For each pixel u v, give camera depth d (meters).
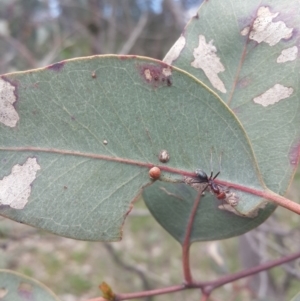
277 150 0.11
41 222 0.10
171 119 0.10
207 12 0.12
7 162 0.10
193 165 0.10
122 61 0.10
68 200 0.10
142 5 0.44
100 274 0.52
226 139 0.10
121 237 0.10
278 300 0.31
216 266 0.32
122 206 0.10
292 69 0.11
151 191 0.13
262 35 0.11
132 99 0.10
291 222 0.44
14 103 0.10
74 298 0.50
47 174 0.10
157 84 0.10
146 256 0.52
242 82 0.11
